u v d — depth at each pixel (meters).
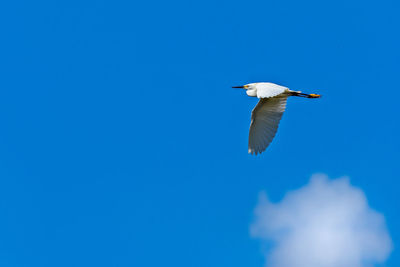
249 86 19.23
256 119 17.41
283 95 17.27
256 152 17.56
